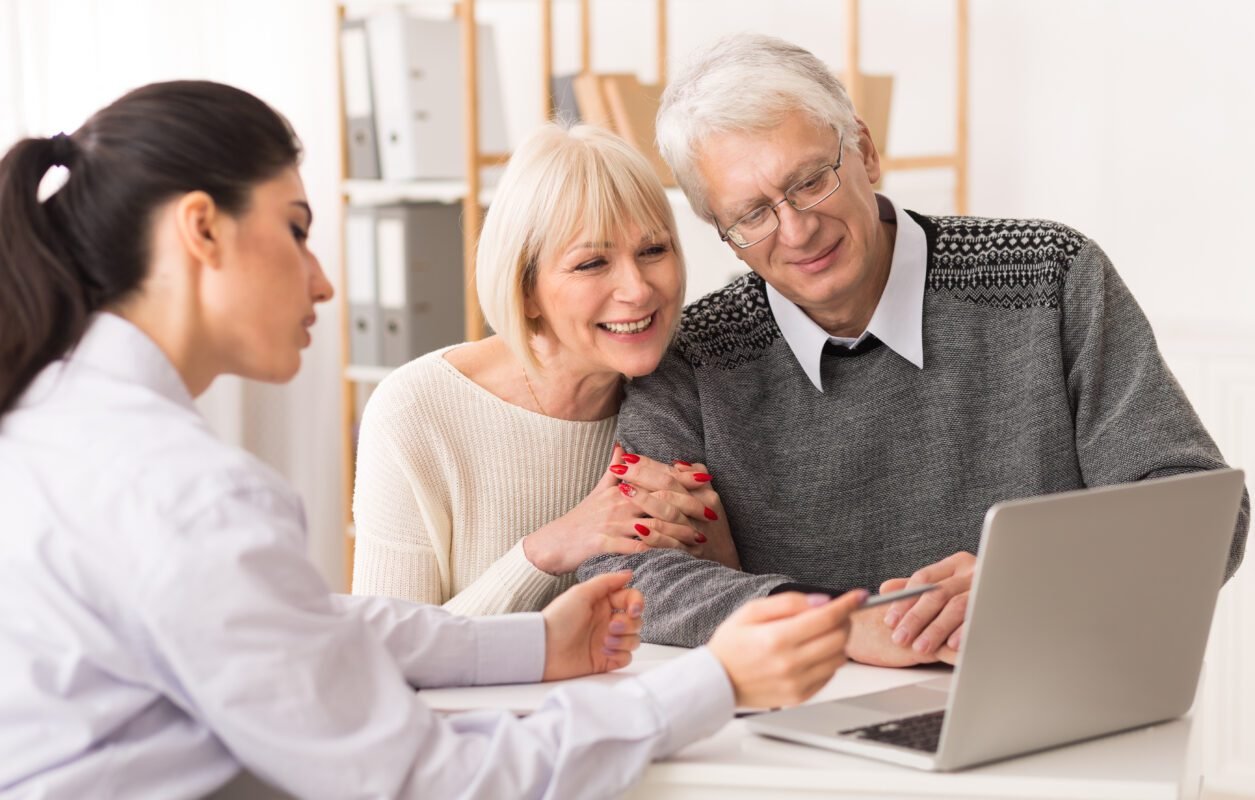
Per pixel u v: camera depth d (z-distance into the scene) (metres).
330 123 3.75
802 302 1.68
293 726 1.01
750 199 1.60
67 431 1.06
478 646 1.37
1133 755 1.15
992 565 1.05
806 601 1.16
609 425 1.88
